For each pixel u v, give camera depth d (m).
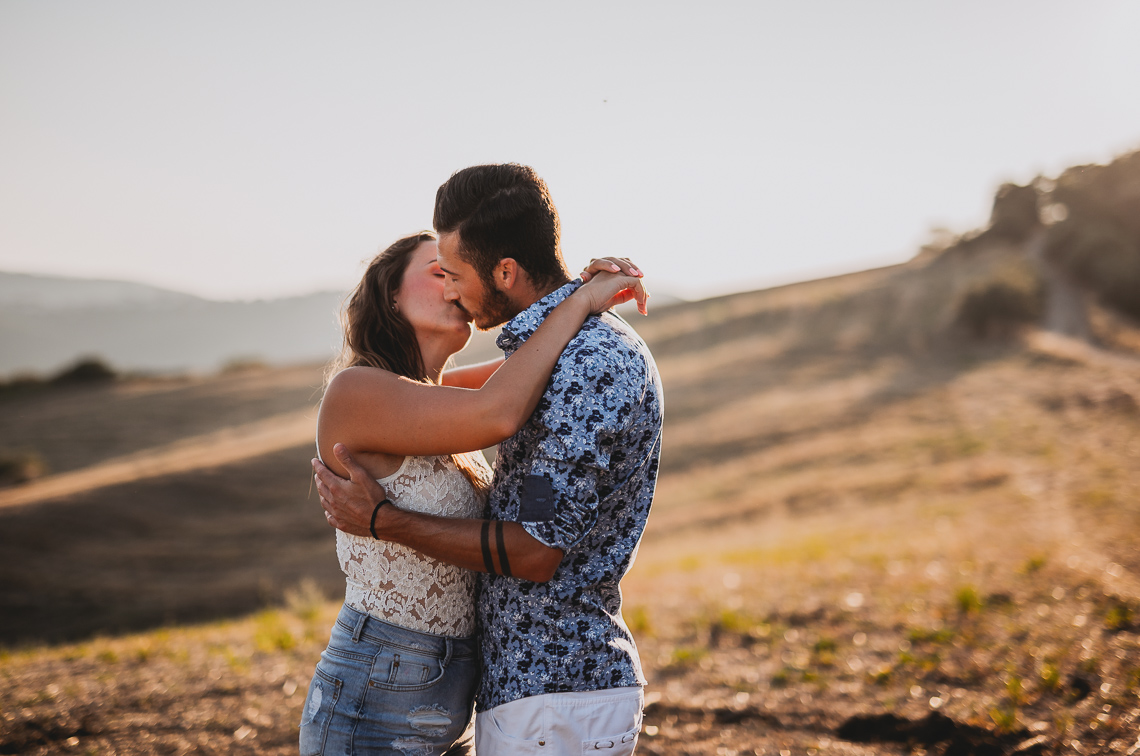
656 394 1.70
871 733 3.34
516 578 1.70
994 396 29.84
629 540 1.73
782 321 54.78
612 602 1.77
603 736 1.69
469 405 1.58
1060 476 15.23
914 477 19.47
